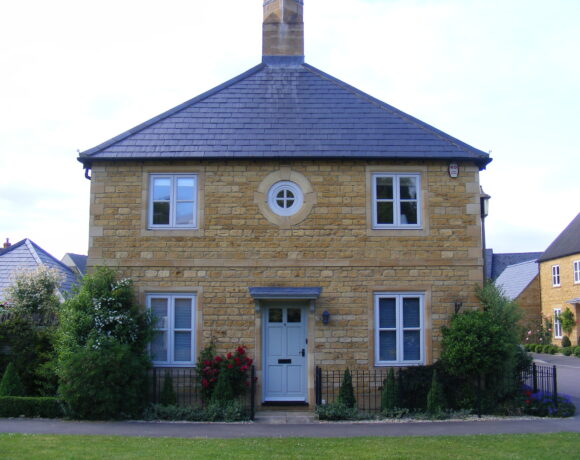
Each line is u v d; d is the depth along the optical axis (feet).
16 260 63.62
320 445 32.40
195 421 41.11
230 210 46.37
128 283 44.55
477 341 42.16
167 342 45.52
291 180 46.75
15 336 47.42
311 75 53.47
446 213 46.73
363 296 45.78
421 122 49.29
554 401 45.03
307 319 46.03
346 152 46.42
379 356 45.65
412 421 41.29
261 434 36.32
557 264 133.69
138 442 32.91
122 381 40.68
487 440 33.96
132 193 46.47
